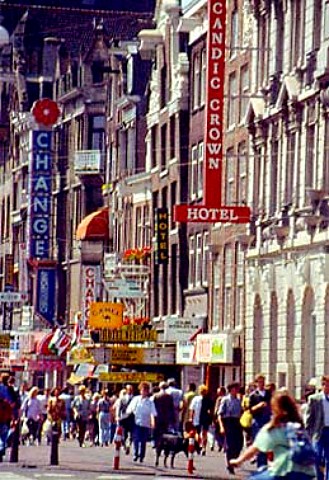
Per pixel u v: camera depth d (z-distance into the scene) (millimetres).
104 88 189875
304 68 116125
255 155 127438
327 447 69312
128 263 164500
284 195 119750
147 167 167125
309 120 114812
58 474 80438
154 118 164750
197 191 149500
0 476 77562
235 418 84250
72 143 195875
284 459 45500
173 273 155125
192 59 153375
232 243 136375
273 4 124562
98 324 149000
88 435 129000
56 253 196625
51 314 195625
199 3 150000
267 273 123438
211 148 119812
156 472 84250
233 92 137875
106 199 183375
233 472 83375
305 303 114625
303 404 92750
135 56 173875
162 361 145875
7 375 95562
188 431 87562
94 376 152625
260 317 126375
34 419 122625
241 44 135250
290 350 118000
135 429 95875
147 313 162000
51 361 174250
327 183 110938
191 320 141625
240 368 131875
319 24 114438
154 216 157875
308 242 113000
